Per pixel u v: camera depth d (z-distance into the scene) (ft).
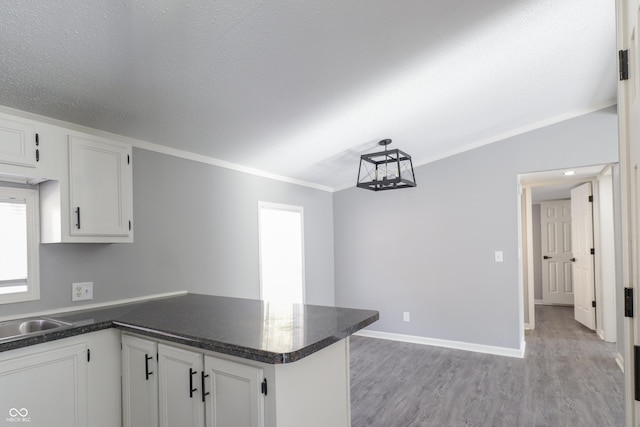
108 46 5.57
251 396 4.81
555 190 19.02
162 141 9.39
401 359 13.05
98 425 6.46
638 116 3.02
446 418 8.77
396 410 9.21
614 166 12.16
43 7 4.67
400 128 11.38
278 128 9.78
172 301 8.73
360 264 16.67
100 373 6.54
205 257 10.73
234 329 5.74
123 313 7.30
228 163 11.70
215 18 5.37
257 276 12.65
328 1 5.43
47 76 6.06
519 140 13.30
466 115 11.23
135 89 6.88
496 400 9.68
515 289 13.28
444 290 14.61
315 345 4.88
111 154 7.64
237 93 7.64
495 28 6.95
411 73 8.09
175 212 9.91
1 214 6.82
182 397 5.65
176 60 6.21
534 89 10.09
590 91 10.80
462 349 14.12
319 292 16.35
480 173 13.94
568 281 22.17
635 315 3.28
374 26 6.23
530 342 14.88
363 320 6.30
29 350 5.64
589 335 15.75
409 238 15.44
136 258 8.89
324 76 7.54
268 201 13.47
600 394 9.96
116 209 7.67
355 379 11.26
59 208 6.81
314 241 16.15
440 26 6.58
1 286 6.77
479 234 13.96
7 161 6.08
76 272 7.78
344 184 17.04
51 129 6.69
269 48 6.30
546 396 9.87
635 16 3.08
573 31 7.39
